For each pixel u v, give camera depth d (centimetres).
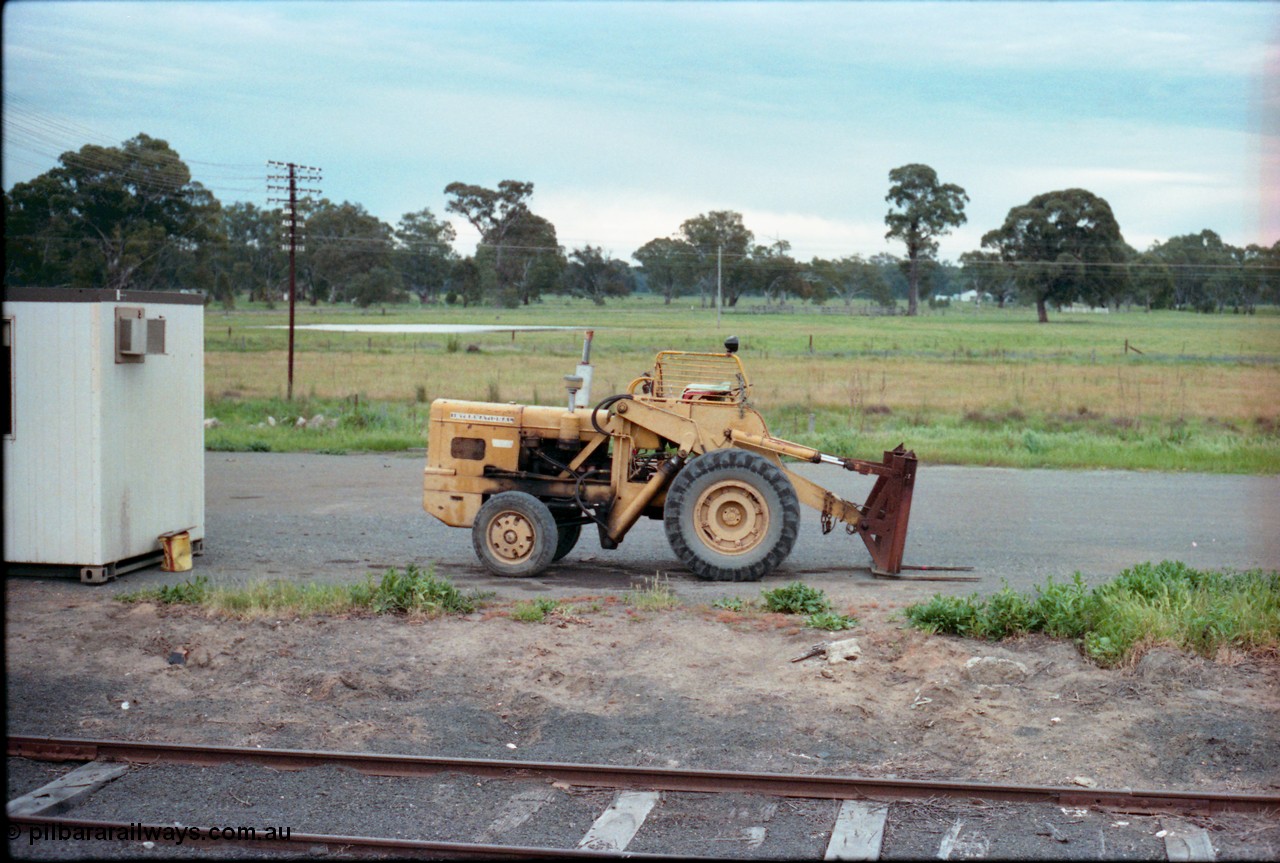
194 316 1174
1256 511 1531
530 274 13300
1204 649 823
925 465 2042
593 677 787
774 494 1075
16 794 616
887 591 1042
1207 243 13162
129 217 9288
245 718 727
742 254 14450
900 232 13612
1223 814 592
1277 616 856
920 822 585
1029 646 845
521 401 3081
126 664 813
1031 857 546
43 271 8944
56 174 9081
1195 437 2333
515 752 680
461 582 1075
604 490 1118
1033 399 3450
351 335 6838
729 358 1150
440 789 628
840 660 812
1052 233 11962
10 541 1050
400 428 2439
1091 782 630
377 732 709
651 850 556
